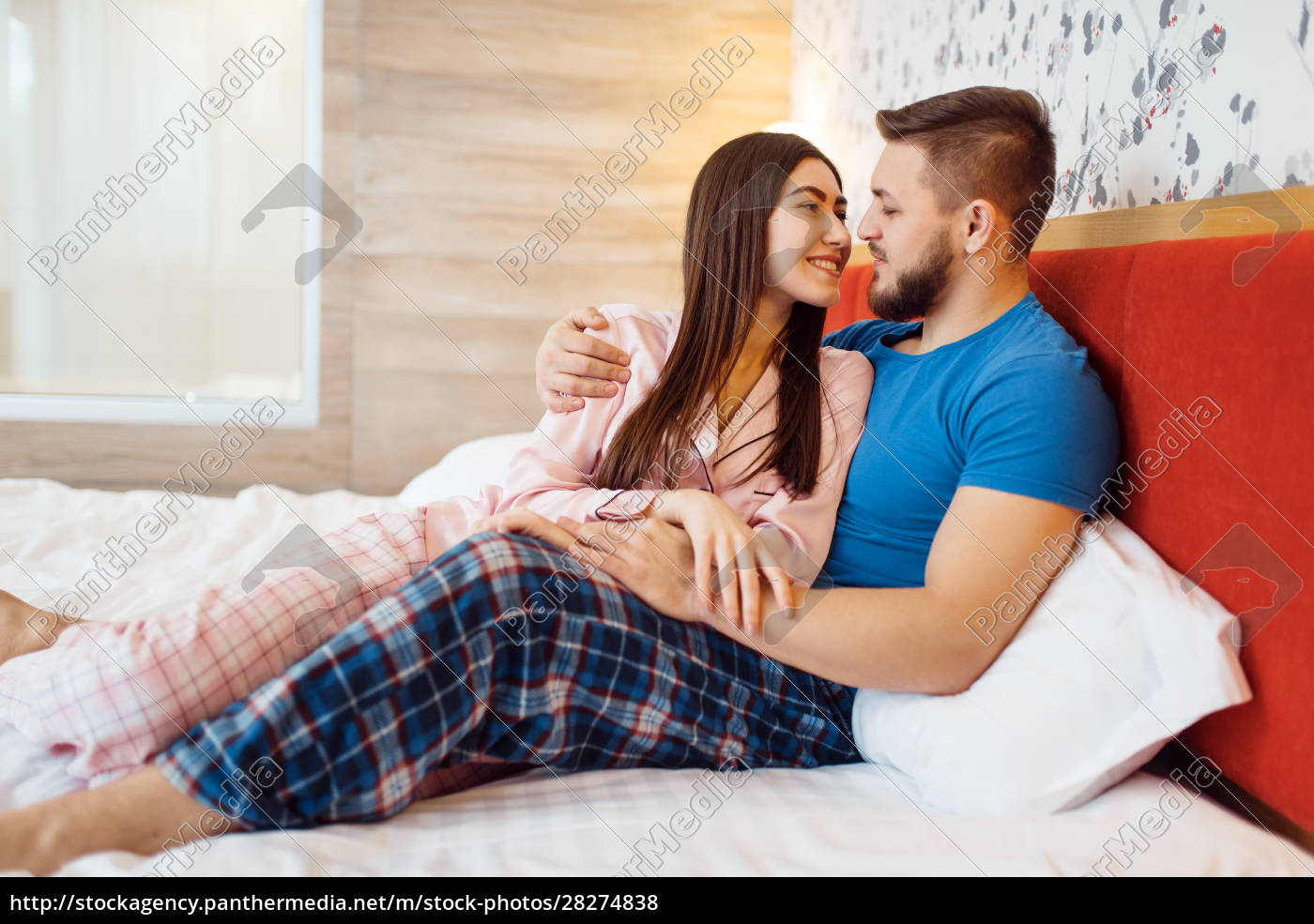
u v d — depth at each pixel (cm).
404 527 100
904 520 101
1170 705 79
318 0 234
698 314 112
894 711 89
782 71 248
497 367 240
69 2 238
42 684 74
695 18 236
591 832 74
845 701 99
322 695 69
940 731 84
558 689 80
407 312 238
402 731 72
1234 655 79
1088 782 80
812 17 238
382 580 90
